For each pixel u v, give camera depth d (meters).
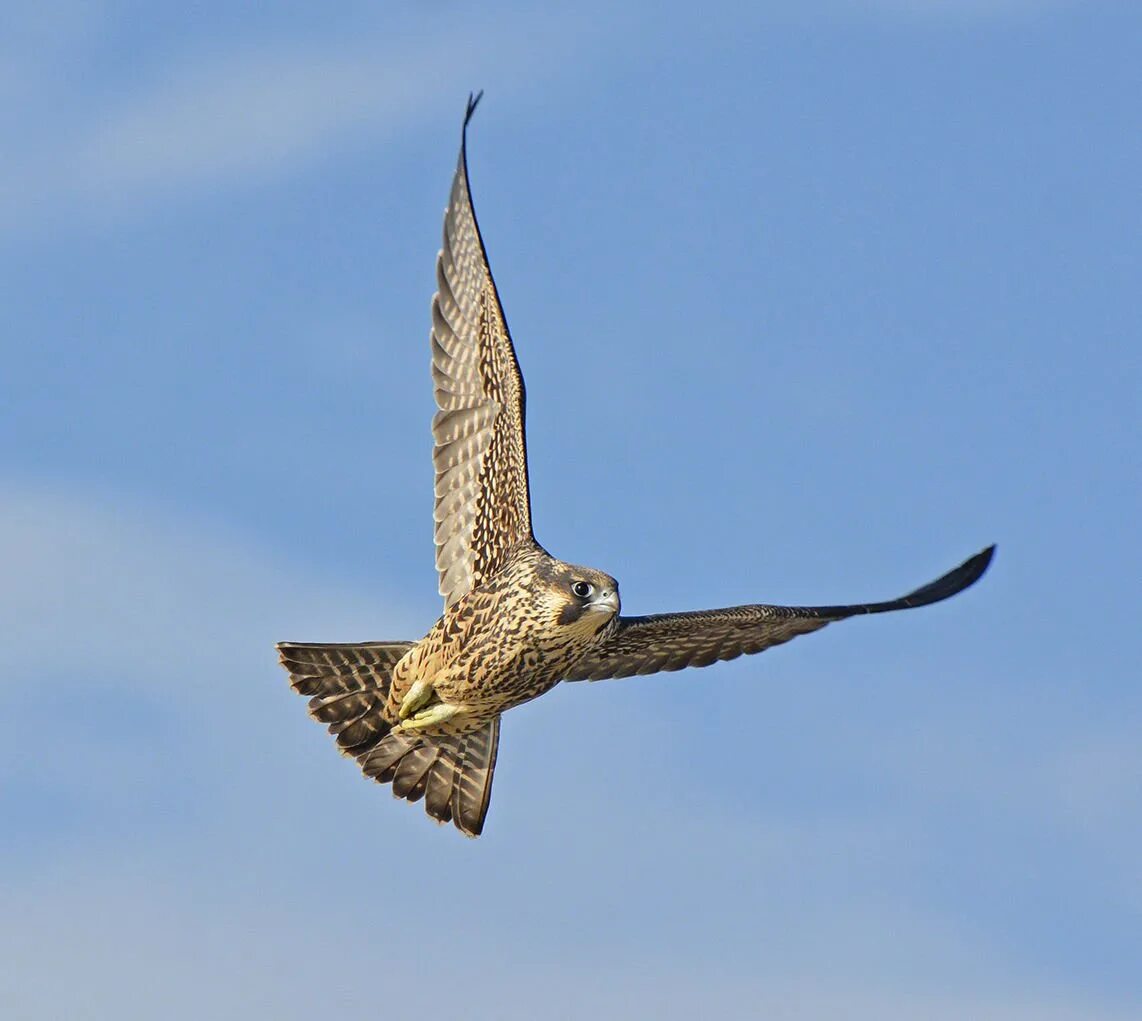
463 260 17.97
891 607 18.34
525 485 17.73
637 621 18.02
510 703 17.64
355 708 18.12
